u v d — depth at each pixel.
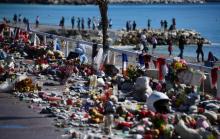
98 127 22.75
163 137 20.98
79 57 39.94
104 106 25.08
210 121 23.67
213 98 28.19
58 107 26.14
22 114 25.20
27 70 37.66
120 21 155.75
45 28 92.44
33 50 44.50
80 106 26.42
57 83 33.28
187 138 20.73
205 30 122.56
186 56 61.75
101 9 38.03
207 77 30.48
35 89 30.78
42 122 23.77
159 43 85.88
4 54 41.47
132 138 21.00
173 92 27.81
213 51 74.81
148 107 25.36
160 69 31.61
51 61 40.28
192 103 26.25
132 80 31.48
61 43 48.47
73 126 22.95
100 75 34.28
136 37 82.81
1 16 161.50
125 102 26.92
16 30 55.28
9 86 30.67
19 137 21.48
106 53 37.50
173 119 22.78
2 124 23.45
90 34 89.06
